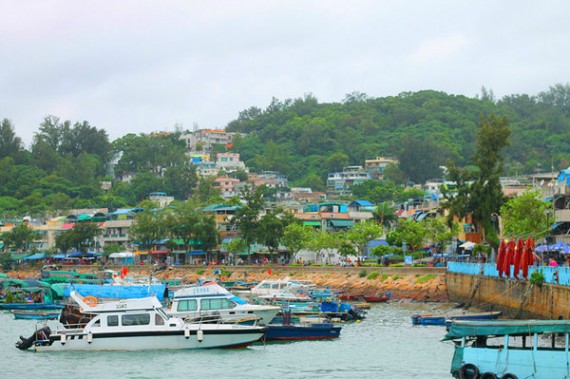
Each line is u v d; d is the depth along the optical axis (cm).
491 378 5184
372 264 15275
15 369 6344
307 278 14738
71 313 7881
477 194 11906
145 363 6512
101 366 6419
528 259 8462
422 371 6141
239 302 8044
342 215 19600
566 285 7588
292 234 16462
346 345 7462
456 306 11106
